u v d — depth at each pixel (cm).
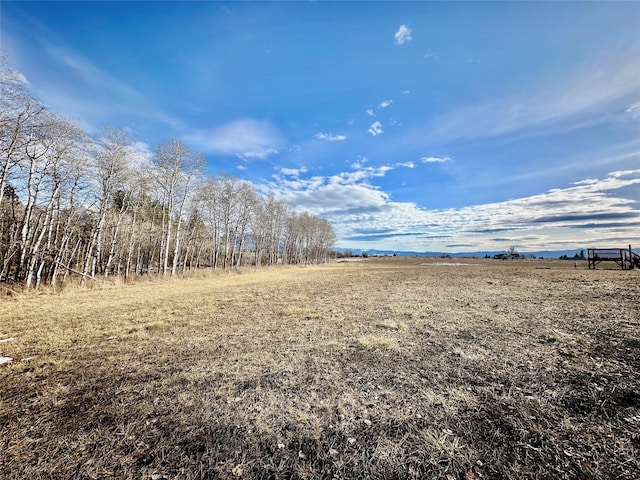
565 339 549
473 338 582
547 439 265
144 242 3241
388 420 306
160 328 720
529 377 396
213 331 686
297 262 6738
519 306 884
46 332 686
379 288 1462
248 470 238
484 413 313
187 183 2633
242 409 334
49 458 255
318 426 298
